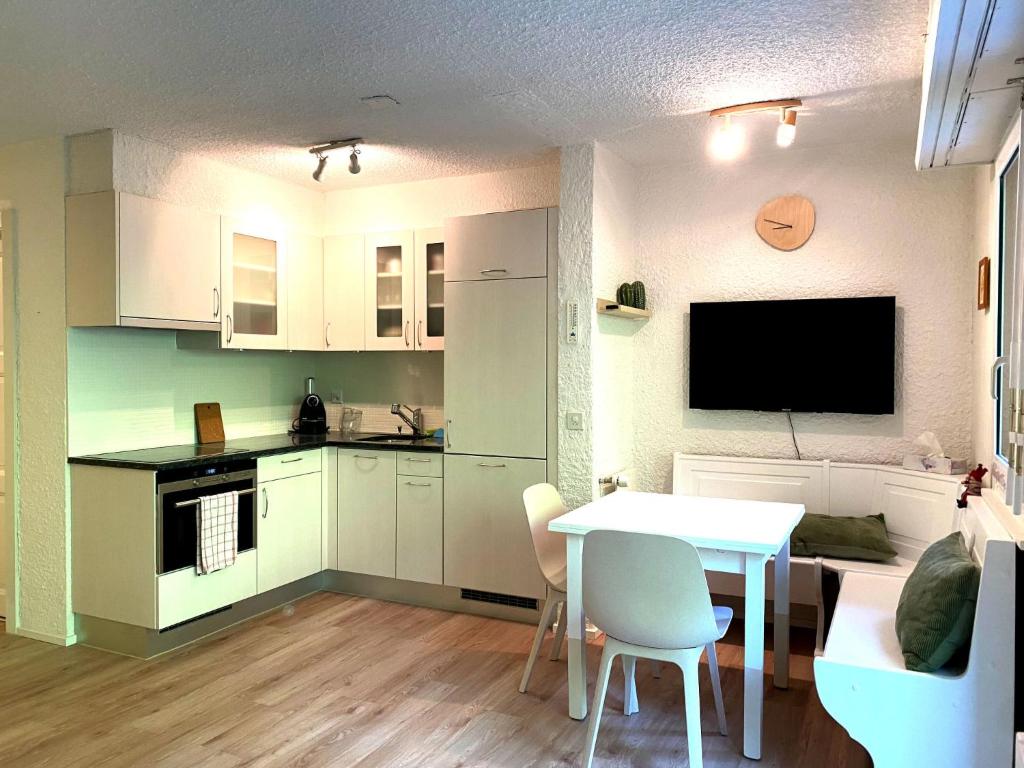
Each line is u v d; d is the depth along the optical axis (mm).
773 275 4215
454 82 3105
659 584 2412
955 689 2146
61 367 3746
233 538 3869
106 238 3629
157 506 3516
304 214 4988
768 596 3953
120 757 2676
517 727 2900
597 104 3373
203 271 4066
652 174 4492
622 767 2607
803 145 4035
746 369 4223
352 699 3152
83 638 3797
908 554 3668
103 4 2416
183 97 3264
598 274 4004
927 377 3881
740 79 3080
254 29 2604
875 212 3979
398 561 4422
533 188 4496
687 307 4426
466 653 3674
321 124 3648
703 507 3186
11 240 3873
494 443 4164
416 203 4840
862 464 3955
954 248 3811
